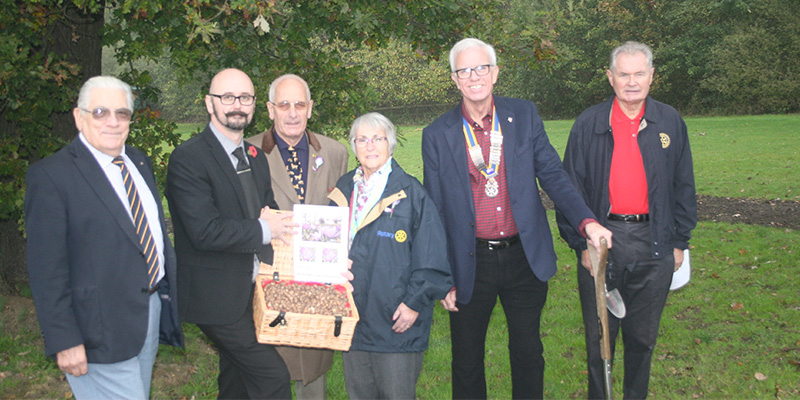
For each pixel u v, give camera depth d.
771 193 13.01
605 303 3.15
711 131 26.19
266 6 4.57
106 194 2.77
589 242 3.37
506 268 3.60
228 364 3.72
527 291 3.66
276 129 4.00
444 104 41.75
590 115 3.76
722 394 4.63
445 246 3.30
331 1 5.34
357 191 3.42
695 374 5.00
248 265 3.19
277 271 3.37
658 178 3.61
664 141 3.61
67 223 2.69
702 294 7.06
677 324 6.17
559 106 44.75
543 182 3.62
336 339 3.00
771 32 36.66
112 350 2.78
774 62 35.84
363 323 3.29
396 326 3.23
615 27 40.53
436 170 3.61
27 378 4.96
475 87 3.42
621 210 3.70
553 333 6.04
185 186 3.06
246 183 3.29
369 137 3.28
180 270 3.20
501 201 3.57
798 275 7.51
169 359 5.36
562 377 5.03
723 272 7.86
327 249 3.30
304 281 3.37
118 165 2.89
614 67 3.58
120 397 2.85
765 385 4.71
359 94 5.89
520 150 3.55
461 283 3.58
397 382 3.29
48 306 2.61
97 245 2.74
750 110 36.22
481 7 5.84
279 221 3.22
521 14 5.77
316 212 3.30
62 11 5.33
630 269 3.69
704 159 18.38
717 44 37.75
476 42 3.46
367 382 3.39
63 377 5.04
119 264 2.79
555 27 5.80
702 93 39.53
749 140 22.28
